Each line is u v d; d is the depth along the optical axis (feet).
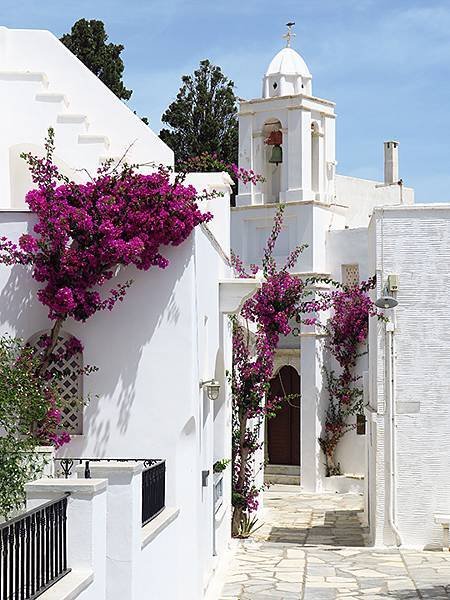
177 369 46.73
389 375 68.28
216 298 57.98
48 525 29.48
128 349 46.83
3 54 63.26
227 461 61.05
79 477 35.04
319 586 55.36
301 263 108.68
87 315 45.68
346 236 108.17
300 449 106.83
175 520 45.88
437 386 68.28
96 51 138.82
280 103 111.34
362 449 105.29
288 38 114.73
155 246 45.98
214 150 152.05
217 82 155.33
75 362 47.06
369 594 53.26
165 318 46.78
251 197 112.78
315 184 112.98
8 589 27.61
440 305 68.49
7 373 39.91
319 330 106.11
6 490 35.47
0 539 26.23
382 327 68.69
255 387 72.95
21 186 58.13
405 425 68.33
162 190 45.60
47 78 59.93
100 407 46.85
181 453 47.42
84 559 31.07
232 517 73.00
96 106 63.72
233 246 112.98
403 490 68.23
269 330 81.87
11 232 45.73
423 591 53.88
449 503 67.77
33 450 38.45
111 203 45.09
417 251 68.85
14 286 45.85
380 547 68.13
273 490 106.93
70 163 58.29
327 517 87.35
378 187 139.23
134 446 46.73
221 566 60.54
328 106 113.70
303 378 106.32
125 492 35.04
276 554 65.72
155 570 40.09
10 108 58.23
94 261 44.91
